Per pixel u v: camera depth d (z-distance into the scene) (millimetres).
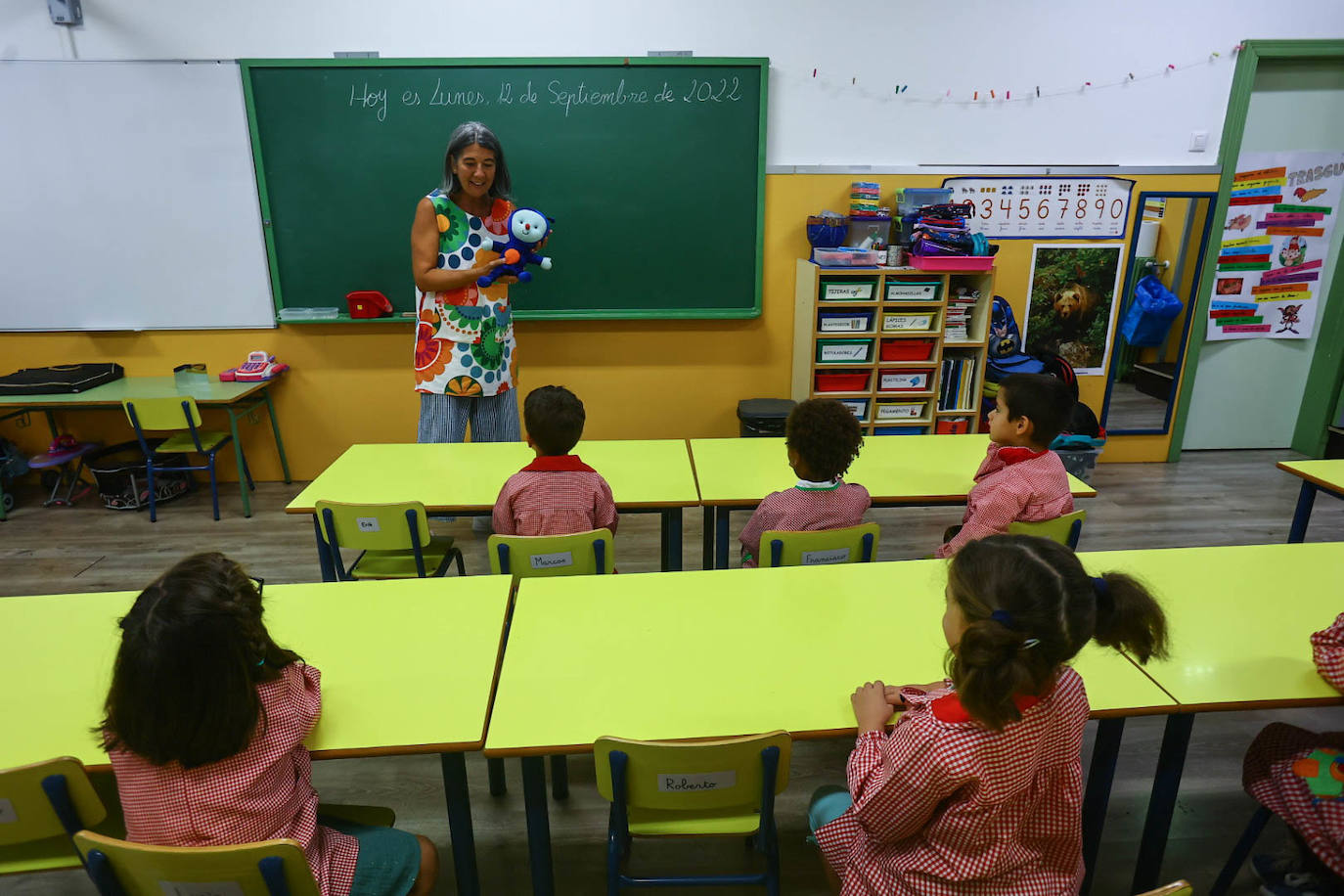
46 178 3752
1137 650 1064
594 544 1966
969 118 3949
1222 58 3926
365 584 1742
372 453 2734
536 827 1399
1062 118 3977
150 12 3586
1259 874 1556
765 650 1482
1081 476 3988
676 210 3977
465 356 3334
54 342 3996
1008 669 909
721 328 4176
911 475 2469
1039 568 937
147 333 4008
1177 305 4289
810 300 3840
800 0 3740
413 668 1437
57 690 1401
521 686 1382
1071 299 4246
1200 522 3652
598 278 4043
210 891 1063
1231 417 4586
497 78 3732
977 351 3992
